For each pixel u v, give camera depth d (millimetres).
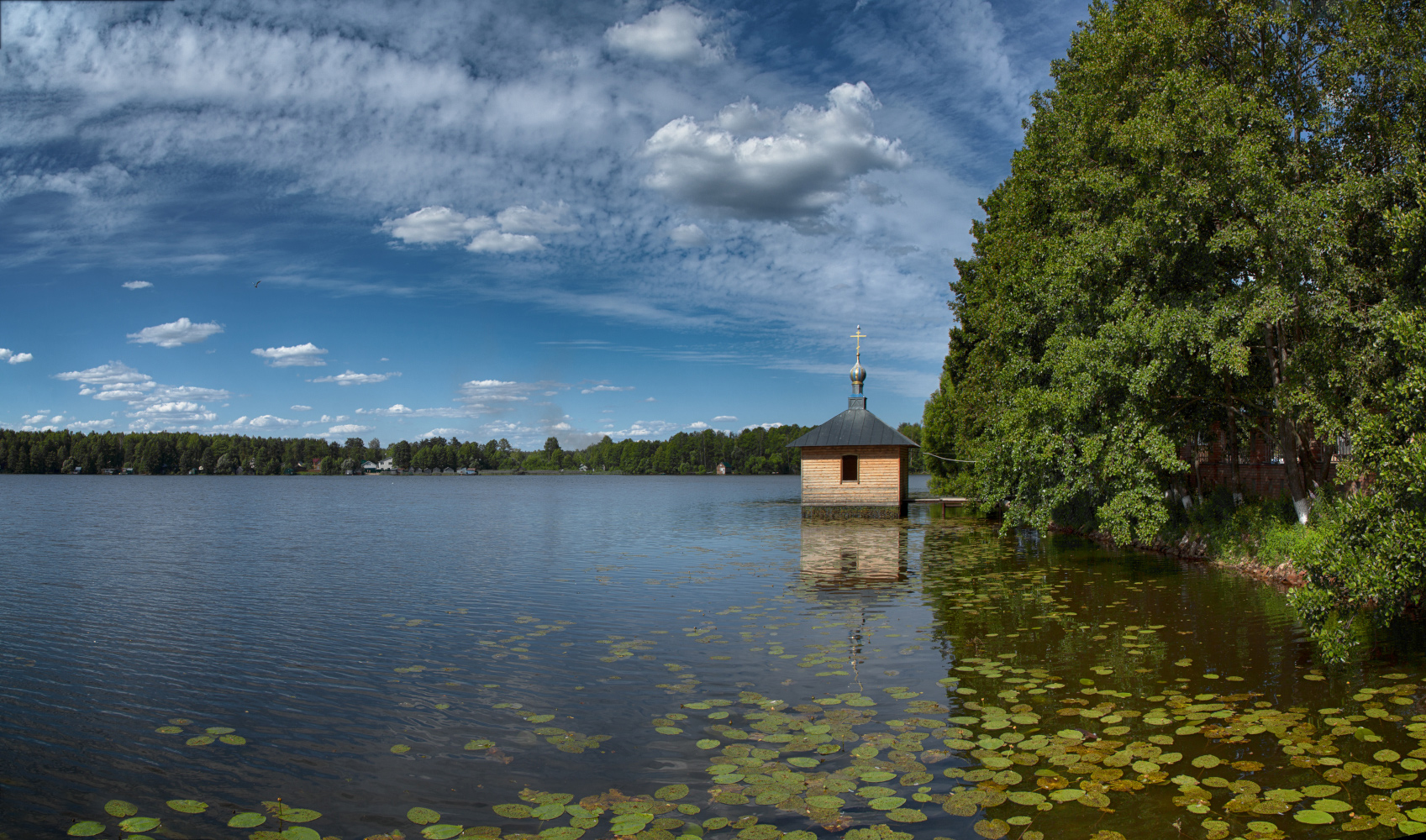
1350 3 14461
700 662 10727
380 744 7895
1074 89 21422
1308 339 15078
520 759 7438
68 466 156875
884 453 39125
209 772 7285
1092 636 11789
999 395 28141
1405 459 9031
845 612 14062
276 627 13469
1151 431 16719
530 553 25312
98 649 11984
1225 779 6602
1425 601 12164
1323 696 8688
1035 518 19625
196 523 40406
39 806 6625
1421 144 13961
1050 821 5957
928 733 7805
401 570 21141
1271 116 14562
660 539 29797
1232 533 19672
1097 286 18266
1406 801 6113
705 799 6473
